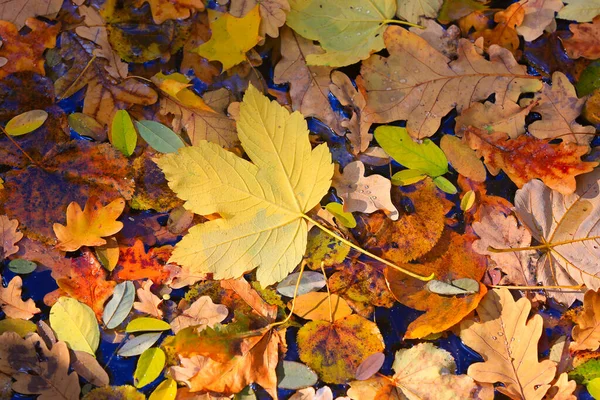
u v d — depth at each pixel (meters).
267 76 0.88
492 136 0.87
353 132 0.87
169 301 0.85
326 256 0.86
